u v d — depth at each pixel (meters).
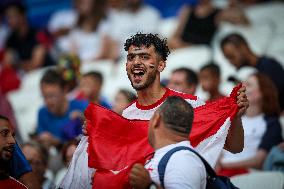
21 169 8.16
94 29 18.77
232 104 7.88
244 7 17.80
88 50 18.66
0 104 13.16
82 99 13.78
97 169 7.61
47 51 19.03
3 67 17.58
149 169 6.77
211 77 12.48
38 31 19.73
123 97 12.45
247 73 13.23
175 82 11.51
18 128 13.23
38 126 13.92
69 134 12.57
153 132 6.91
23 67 19.28
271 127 11.67
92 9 18.86
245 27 16.88
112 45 18.22
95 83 13.65
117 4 18.73
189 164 6.62
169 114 6.84
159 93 7.97
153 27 18.33
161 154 6.78
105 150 7.70
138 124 7.79
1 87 17.28
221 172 11.33
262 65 13.21
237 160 11.55
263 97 11.87
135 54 7.78
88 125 7.90
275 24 17.03
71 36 19.00
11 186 7.79
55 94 13.65
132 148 7.68
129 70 7.83
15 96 18.41
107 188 7.38
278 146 11.13
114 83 17.03
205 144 7.77
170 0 19.39
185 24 17.11
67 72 13.85
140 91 7.96
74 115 12.70
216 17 16.97
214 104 7.95
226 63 15.88
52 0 21.03
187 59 16.50
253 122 11.80
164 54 7.91
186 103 6.93
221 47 13.55
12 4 20.33
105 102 13.84
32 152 10.39
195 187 6.57
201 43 16.89
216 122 7.82
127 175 7.31
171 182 6.55
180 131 6.83
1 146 7.73
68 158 9.75
